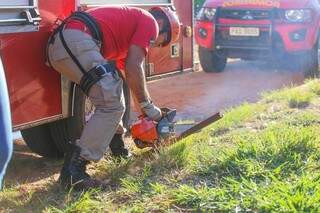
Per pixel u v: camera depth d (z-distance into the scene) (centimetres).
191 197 422
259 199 404
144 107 511
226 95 926
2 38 475
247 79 1059
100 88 465
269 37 1034
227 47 1073
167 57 711
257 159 481
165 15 565
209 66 1114
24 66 496
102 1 582
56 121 564
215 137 578
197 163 491
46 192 475
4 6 470
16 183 519
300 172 456
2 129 327
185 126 636
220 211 404
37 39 502
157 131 516
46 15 507
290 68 1091
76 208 421
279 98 753
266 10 1032
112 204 431
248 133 579
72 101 551
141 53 489
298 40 1027
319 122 619
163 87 992
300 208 388
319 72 1074
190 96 920
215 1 1086
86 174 474
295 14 1023
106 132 471
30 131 584
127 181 463
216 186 445
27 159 605
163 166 496
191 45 755
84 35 477
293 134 529
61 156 605
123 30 498
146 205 422
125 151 548
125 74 502
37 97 512
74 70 477
